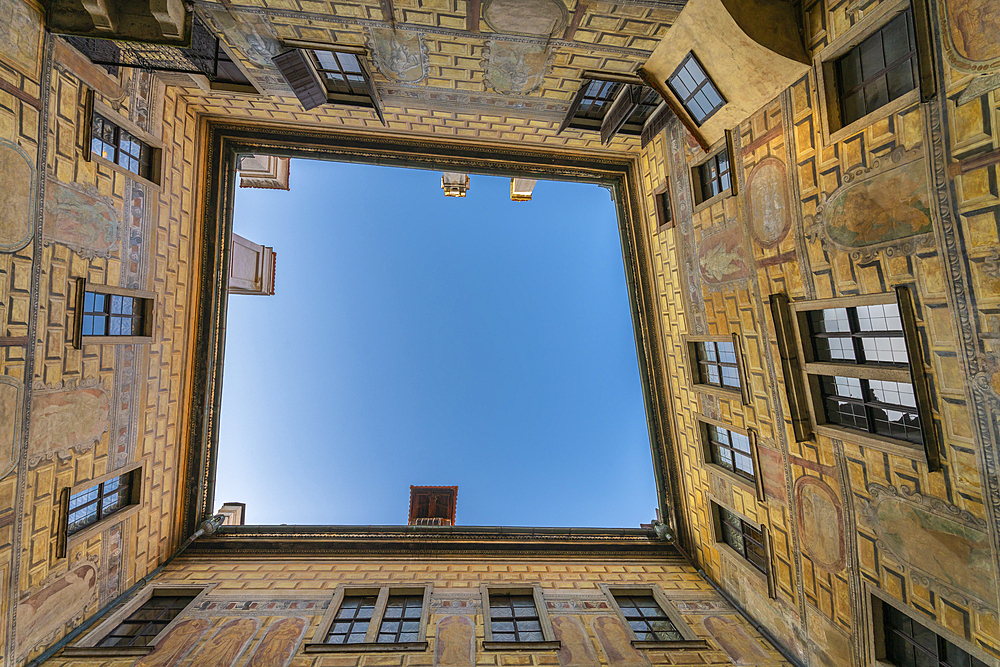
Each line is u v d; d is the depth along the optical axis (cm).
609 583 1337
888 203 721
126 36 909
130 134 1112
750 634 1141
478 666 984
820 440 930
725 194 1117
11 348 804
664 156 1409
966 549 663
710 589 1329
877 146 732
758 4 854
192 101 1303
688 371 1405
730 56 924
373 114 1367
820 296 873
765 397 1063
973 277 612
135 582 1170
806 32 858
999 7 555
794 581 1027
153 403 1213
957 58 604
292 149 1472
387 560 1379
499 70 1159
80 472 980
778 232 966
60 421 921
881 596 812
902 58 703
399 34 1035
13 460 821
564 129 1428
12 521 825
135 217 1115
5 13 770
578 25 998
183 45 942
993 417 605
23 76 806
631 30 1003
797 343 958
